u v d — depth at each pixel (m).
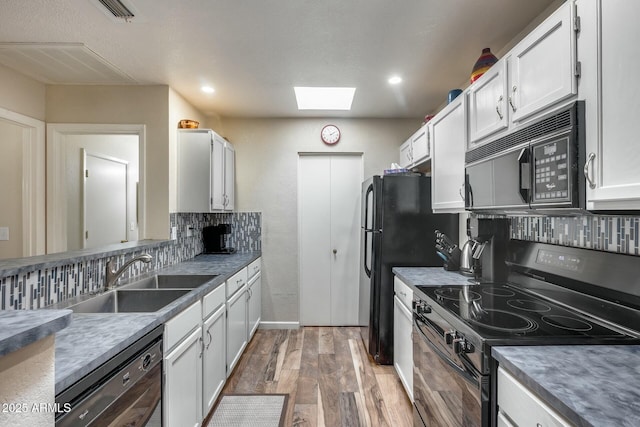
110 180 3.61
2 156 2.39
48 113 2.51
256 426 1.90
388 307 2.63
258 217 3.54
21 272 1.28
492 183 1.47
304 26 1.78
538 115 1.20
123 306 1.82
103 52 2.05
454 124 2.00
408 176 2.63
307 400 2.15
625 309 1.11
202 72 2.36
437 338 1.43
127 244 2.19
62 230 2.55
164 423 1.36
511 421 0.91
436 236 2.50
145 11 1.63
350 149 3.54
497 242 1.86
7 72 2.22
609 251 1.24
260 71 2.35
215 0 1.55
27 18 1.67
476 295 1.59
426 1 1.57
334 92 3.04
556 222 1.54
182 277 2.25
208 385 1.89
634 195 0.80
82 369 0.86
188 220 2.98
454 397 1.21
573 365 0.87
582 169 0.97
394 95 2.84
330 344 3.08
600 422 0.62
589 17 0.95
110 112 2.55
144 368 1.18
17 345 0.50
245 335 2.80
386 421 1.93
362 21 1.74
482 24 1.77
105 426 0.96
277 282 3.54
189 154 2.74
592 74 0.94
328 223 3.64
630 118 0.82
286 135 3.54
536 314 1.29
